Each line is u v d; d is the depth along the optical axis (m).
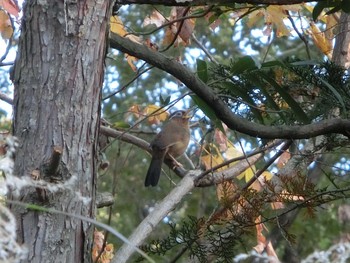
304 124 7.64
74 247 5.73
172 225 7.61
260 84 7.66
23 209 5.62
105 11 6.09
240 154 11.76
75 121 5.88
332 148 8.57
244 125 7.36
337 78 7.87
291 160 9.41
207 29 23.53
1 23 10.01
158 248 7.59
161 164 14.57
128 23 22.44
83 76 5.95
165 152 14.57
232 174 9.88
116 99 23.69
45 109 5.86
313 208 7.57
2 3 8.80
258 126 7.39
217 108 7.31
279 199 7.53
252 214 7.47
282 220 9.54
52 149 5.79
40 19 5.98
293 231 20.28
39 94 5.88
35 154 5.77
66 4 5.98
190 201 21.89
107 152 22.73
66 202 5.71
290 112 8.09
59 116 5.86
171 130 14.62
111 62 23.59
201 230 7.50
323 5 8.29
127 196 23.75
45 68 5.92
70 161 5.80
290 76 8.21
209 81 7.96
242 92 7.80
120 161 22.92
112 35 7.14
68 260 5.69
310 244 20.27
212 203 21.95
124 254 8.29
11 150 4.02
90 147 5.91
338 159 14.19
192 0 7.62
